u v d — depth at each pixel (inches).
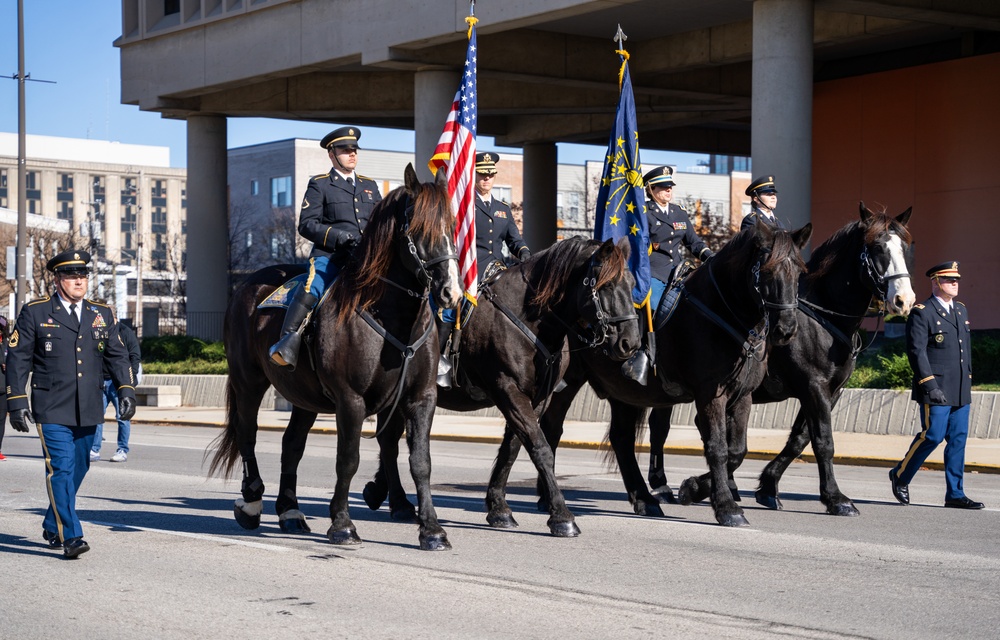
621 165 437.7
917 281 1312.7
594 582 294.4
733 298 386.6
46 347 326.6
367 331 328.8
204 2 1315.2
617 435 434.9
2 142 6008.9
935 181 1295.5
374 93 1397.6
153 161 6397.6
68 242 2704.2
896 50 1341.0
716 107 1427.2
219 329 1465.3
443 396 397.1
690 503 457.7
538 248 1748.3
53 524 335.0
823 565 318.0
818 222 1424.7
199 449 726.5
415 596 277.4
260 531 380.8
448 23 1064.8
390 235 327.9
